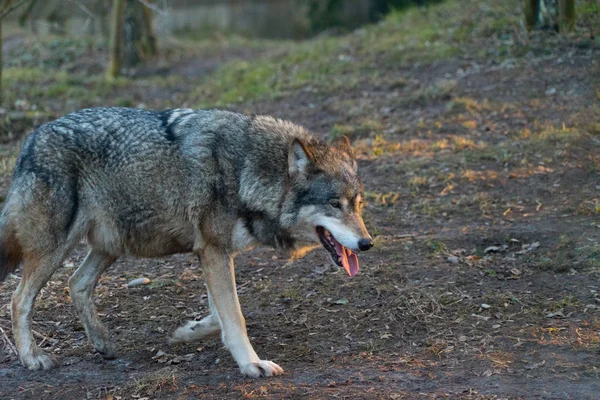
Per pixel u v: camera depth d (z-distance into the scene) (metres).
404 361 8.80
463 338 9.35
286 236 9.19
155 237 9.16
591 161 15.24
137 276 12.16
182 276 12.10
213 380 8.58
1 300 11.08
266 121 9.30
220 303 8.78
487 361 8.63
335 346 9.47
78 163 8.88
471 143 17.03
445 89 20.36
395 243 12.82
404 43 25.58
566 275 11.03
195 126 9.02
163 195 8.91
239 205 8.84
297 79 24.03
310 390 8.04
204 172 8.80
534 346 8.94
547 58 21.17
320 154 8.97
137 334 10.16
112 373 9.01
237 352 8.64
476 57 22.53
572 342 8.91
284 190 8.91
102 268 9.58
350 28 42.09
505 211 13.67
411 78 22.31
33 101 24.52
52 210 8.77
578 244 11.83
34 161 8.81
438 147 17.19
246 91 24.06
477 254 12.20
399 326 9.91
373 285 11.22
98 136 8.96
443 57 23.12
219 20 45.91
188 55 33.75
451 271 11.53
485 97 19.80
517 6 25.97
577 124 17.12
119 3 29.06
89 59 32.94
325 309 10.65
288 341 9.73
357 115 20.06
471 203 14.19
